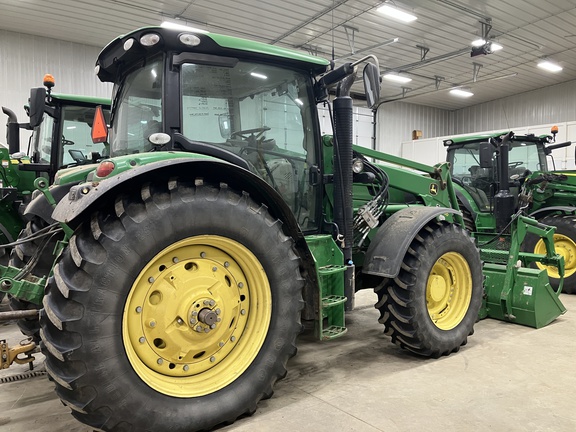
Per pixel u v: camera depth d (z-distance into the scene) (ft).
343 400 7.46
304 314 8.03
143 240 5.78
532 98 43.14
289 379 8.45
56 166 14.92
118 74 8.59
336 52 32.32
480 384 8.06
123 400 5.63
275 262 6.96
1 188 13.84
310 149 8.84
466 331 9.89
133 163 6.00
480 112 47.98
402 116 46.34
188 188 6.26
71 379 5.32
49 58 27.22
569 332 11.28
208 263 6.68
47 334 5.43
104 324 5.48
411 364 9.18
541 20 27.73
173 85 7.00
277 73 8.25
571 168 30.50
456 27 28.45
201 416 6.19
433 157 41.57
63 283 5.37
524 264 13.57
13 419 7.11
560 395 7.57
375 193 11.04
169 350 6.31
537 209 18.52
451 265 10.14
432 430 6.44
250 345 6.95
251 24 26.94
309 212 8.91
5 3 22.74
